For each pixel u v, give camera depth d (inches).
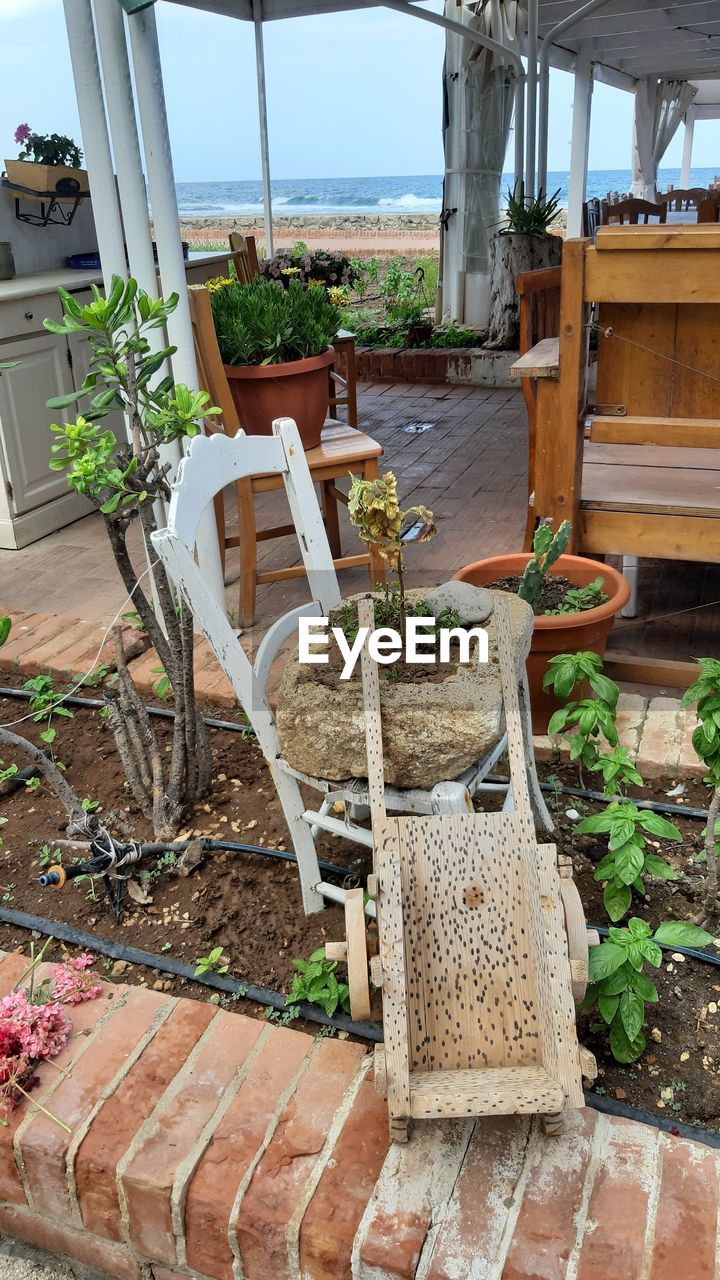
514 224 285.7
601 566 105.7
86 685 122.4
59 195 185.5
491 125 306.0
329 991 71.3
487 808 92.4
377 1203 56.3
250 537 122.3
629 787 96.3
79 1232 64.4
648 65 430.6
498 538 155.2
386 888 59.0
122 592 151.1
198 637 131.1
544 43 298.7
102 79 109.7
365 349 309.4
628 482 121.3
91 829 85.5
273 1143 60.5
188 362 121.1
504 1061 57.9
